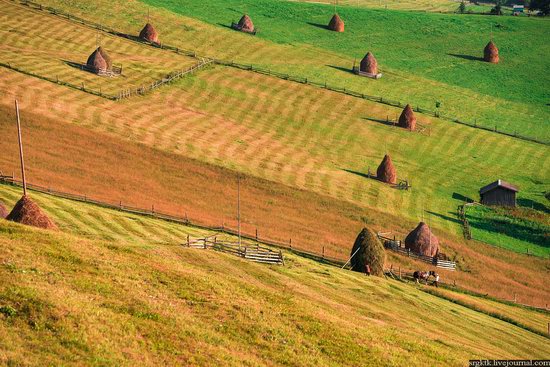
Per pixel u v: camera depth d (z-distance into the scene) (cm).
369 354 18875
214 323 18650
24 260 19000
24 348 15250
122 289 19012
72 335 16038
